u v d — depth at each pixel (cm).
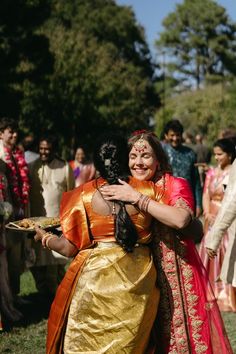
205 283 352
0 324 550
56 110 3244
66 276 332
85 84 3409
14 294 653
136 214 325
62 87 3272
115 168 332
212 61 8344
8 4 2878
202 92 5094
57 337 331
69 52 3428
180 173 750
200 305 345
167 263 343
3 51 2900
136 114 4131
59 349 331
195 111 4894
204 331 343
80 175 960
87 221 329
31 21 3011
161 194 335
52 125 3181
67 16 5162
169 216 319
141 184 334
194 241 352
